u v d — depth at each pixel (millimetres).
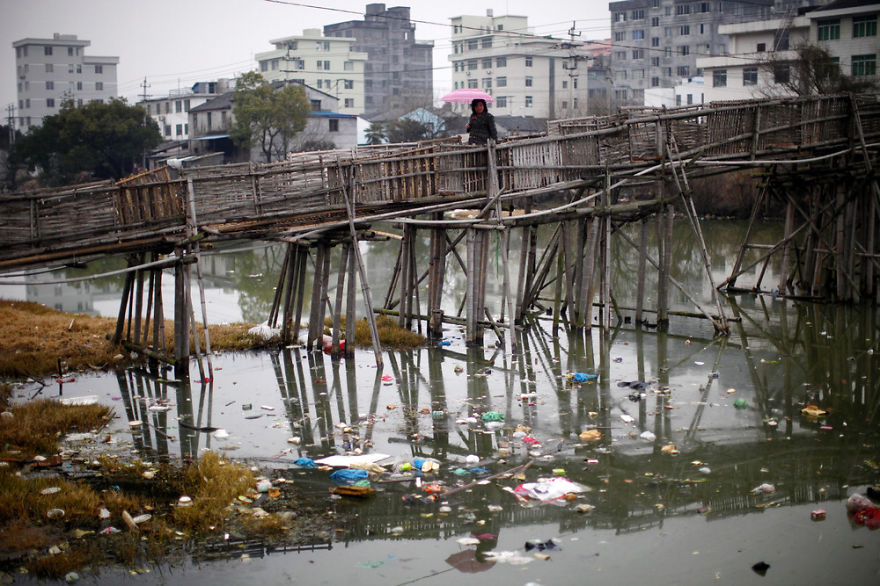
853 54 47281
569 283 18594
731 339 17984
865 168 19922
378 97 118062
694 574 7758
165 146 71625
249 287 27984
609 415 12609
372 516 9008
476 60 93375
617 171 17984
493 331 19188
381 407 13180
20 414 12141
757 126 18562
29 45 109188
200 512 8859
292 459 10750
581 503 9367
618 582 7621
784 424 12109
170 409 13055
